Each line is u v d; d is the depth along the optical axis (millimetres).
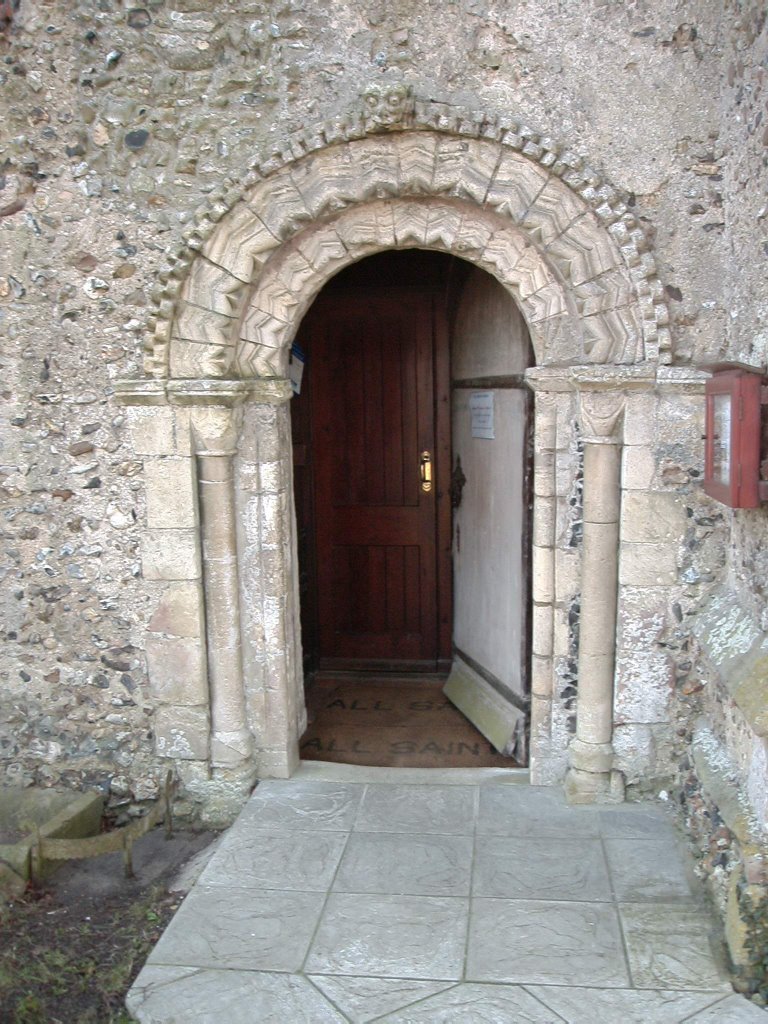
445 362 5098
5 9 3469
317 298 5109
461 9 3336
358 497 5324
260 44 3406
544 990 2736
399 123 3316
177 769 3898
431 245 3559
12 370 3703
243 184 3404
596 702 3695
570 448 3625
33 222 3604
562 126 3375
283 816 3709
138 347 3627
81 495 3756
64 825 3621
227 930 3045
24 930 3156
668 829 3561
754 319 3104
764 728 2730
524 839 3508
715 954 2877
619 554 3609
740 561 3336
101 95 3506
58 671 3902
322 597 5445
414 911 3113
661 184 3379
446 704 5086
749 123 3111
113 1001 2773
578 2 3312
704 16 3293
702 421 3465
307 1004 2705
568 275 3416
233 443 3693
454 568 5227
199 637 3777
